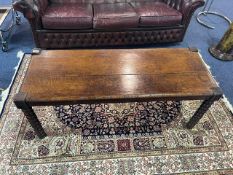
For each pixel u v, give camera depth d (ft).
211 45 8.56
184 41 8.78
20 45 7.87
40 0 6.90
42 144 5.05
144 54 5.31
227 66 7.63
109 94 4.21
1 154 4.79
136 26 7.54
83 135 5.30
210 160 4.95
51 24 6.96
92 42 7.81
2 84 6.40
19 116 5.53
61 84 4.36
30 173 4.55
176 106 6.07
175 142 5.25
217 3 11.80
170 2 8.19
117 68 4.84
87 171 4.66
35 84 4.31
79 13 7.09
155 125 5.60
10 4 10.07
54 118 5.61
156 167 4.78
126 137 5.32
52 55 5.06
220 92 4.38
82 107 5.91
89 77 4.57
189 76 4.75
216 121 5.75
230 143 5.30
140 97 4.23
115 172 4.66
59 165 4.72
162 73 4.79
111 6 7.86
